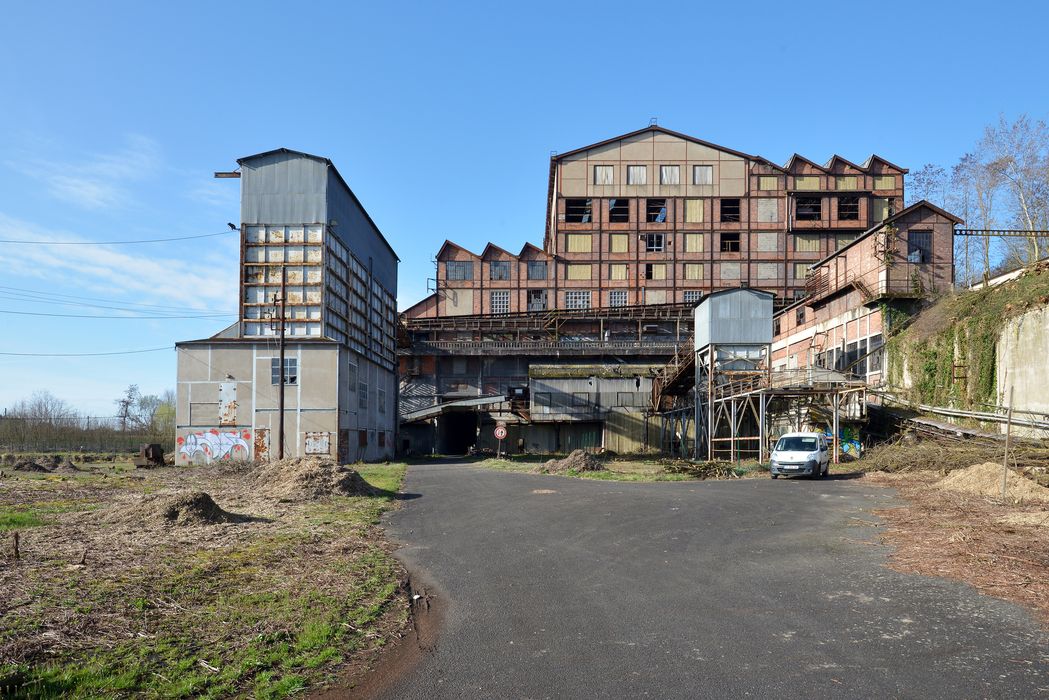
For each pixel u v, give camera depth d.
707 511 17.77
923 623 7.80
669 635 7.48
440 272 69.19
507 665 6.66
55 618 7.47
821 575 10.32
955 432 30.34
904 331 37.62
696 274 68.38
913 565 10.74
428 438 64.00
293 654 6.92
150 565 10.26
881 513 16.91
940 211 39.41
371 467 36.34
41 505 17.33
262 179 40.78
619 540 13.62
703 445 44.19
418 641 7.51
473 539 13.94
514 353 63.97
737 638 7.35
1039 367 28.27
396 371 59.16
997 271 54.00
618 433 55.28
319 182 40.72
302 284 40.16
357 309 47.06
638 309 65.62
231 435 38.12
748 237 68.44
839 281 46.25
